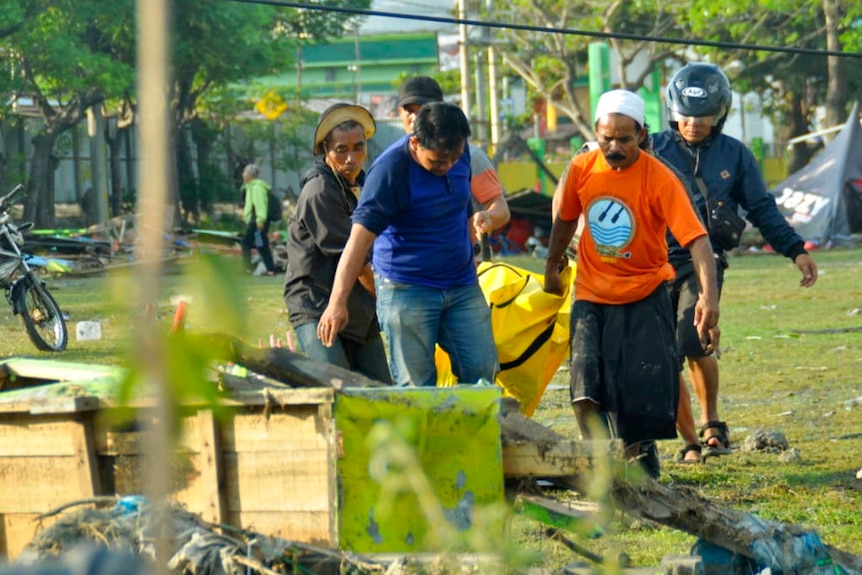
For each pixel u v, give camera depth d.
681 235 10.45
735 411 15.99
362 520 7.05
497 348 11.30
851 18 74.62
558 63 81.75
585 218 10.82
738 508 10.72
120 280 3.00
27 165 62.38
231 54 57.53
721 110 12.56
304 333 10.63
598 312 10.77
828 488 11.47
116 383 3.46
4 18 51.00
